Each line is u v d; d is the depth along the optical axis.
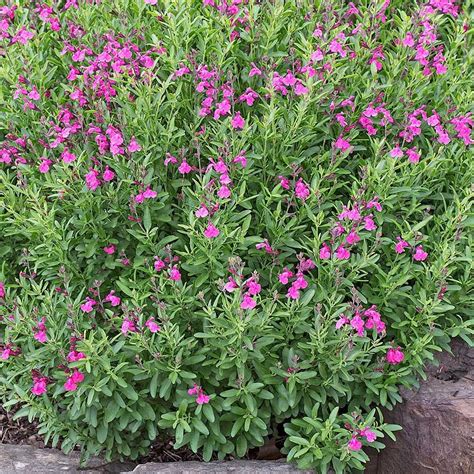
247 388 0.67
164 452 0.76
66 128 0.74
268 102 0.81
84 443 0.72
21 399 0.69
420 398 0.71
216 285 0.70
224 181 0.70
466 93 0.82
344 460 0.67
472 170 0.76
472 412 0.68
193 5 0.89
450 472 0.69
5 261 0.79
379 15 0.86
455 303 0.74
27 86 0.79
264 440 0.75
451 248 0.69
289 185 0.75
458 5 1.02
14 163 0.82
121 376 0.66
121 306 0.66
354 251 0.76
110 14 0.88
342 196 0.80
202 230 0.67
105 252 0.75
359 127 0.81
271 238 0.73
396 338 0.74
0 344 0.69
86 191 0.71
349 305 0.66
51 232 0.69
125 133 0.73
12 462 0.72
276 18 0.81
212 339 0.67
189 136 0.80
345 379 0.68
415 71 0.81
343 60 0.80
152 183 0.75
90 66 0.77
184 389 0.70
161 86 0.80
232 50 0.82
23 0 0.92
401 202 0.76
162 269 0.72
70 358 0.64
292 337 0.70
